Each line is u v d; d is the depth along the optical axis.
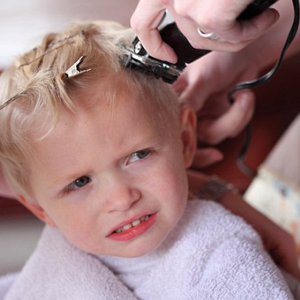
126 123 0.76
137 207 0.78
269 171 1.27
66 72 0.74
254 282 0.76
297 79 1.83
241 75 1.09
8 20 1.42
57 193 0.79
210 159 1.10
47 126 0.74
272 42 1.10
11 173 0.86
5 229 1.71
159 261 0.86
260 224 1.01
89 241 0.81
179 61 0.69
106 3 1.45
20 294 0.92
